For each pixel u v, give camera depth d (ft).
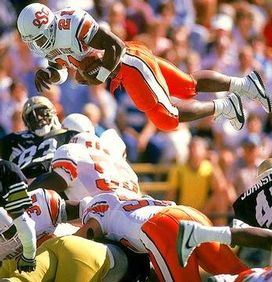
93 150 97.09
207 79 94.07
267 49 175.01
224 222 141.38
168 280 86.94
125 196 92.43
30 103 103.35
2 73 154.92
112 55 87.86
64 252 85.20
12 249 86.99
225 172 147.84
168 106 91.56
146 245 87.56
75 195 95.61
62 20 88.63
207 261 86.99
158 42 166.09
